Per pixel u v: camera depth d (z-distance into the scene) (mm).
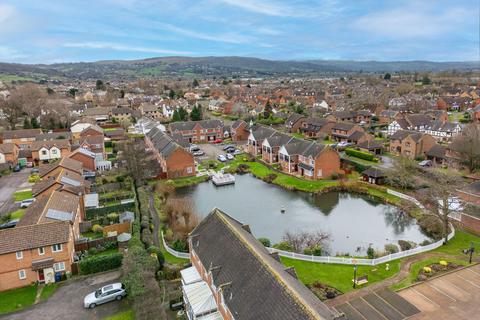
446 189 53469
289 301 25078
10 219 59938
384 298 37750
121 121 157875
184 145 106188
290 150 92062
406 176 74062
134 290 35938
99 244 50406
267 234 58062
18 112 145875
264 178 88062
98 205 64688
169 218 59219
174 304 37469
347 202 72938
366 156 97625
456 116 152750
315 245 49125
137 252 42438
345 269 44344
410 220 63125
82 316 36625
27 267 41500
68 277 43188
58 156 97250
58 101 173250
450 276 41969
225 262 33969
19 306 38125
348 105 176625
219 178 85375
